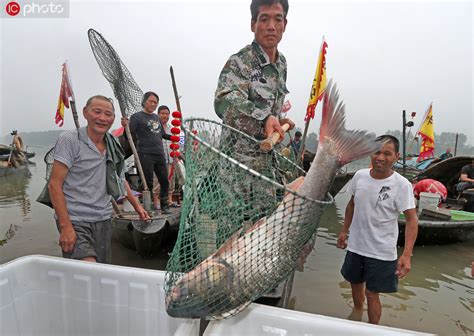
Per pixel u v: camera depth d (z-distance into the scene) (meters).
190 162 1.62
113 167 2.94
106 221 2.94
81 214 2.75
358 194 2.96
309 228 1.59
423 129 14.44
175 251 1.61
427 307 3.45
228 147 2.27
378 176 2.90
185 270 1.63
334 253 5.04
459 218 5.89
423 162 13.25
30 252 4.88
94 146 2.77
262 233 1.58
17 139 15.73
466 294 3.75
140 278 1.72
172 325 1.67
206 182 1.67
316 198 1.79
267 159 2.35
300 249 1.64
